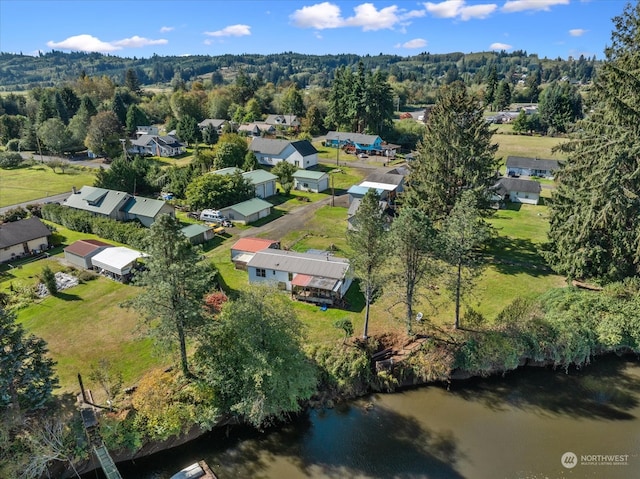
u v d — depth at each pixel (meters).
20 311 36.88
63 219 57.00
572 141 40.38
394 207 60.47
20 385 23.36
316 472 23.89
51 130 96.31
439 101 49.91
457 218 31.17
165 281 25.12
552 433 26.50
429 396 29.66
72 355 31.08
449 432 26.61
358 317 35.69
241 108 134.75
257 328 25.69
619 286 34.88
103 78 152.75
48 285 39.19
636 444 25.62
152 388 26.48
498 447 25.45
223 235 53.69
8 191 72.31
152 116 141.25
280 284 39.03
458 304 32.62
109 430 24.08
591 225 34.81
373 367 30.59
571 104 121.81
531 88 183.62
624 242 34.38
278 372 25.25
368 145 99.19
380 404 28.94
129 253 44.59
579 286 39.56
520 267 44.28
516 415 27.97
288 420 27.61
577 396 29.59
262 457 24.92
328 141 107.62
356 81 106.50
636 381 30.95
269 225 57.47
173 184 67.19
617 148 33.09
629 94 33.75
